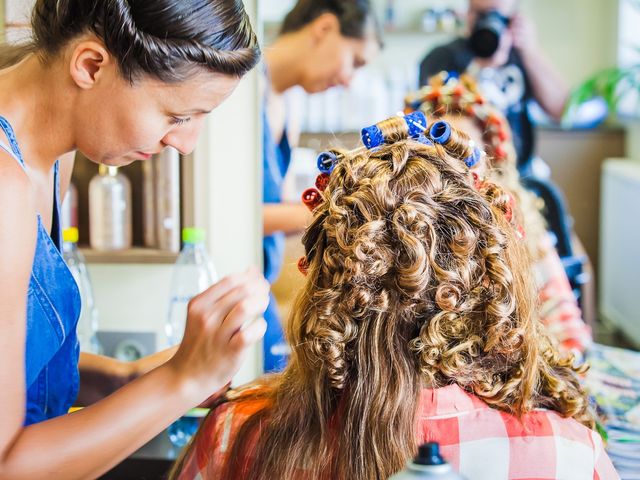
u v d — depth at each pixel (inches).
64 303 44.3
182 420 63.9
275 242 76.8
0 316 32.9
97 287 71.9
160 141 40.4
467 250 34.0
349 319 34.5
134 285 71.8
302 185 81.4
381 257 33.4
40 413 45.6
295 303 37.4
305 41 84.1
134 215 70.9
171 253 67.9
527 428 35.4
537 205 81.0
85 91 38.7
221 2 37.4
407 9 125.3
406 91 121.7
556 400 37.7
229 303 34.7
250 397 40.2
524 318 35.9
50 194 45.9
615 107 152.3
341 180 36.0
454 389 35.8
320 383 35.7
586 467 35.2
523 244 38.7
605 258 159.6
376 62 113.0
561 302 78.5
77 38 37.7
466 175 36.2
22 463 33.0
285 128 82.4
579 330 78.9
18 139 40.5
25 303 34.3
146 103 38.0
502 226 36.5
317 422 35.6
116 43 36.5
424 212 33.9
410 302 33.8
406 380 34.3
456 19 127.0
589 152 156.2
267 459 35.6
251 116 71.6
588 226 161.0
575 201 158.1
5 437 33.0
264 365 76.5
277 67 82.3
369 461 33.9
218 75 38.0
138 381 35.2
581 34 149.9
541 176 135.2
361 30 88.4
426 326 34.3
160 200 68.1
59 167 50.1
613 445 59.4
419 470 26.3
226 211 72.7
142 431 34.6
